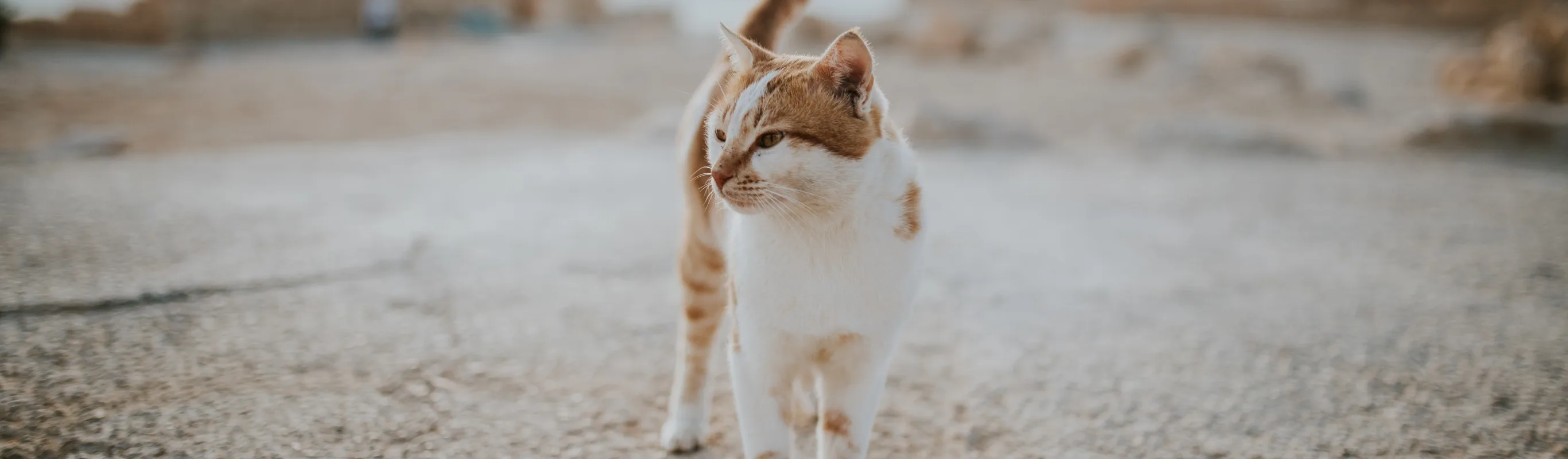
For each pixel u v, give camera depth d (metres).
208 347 3.47
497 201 6.58
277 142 9.57
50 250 4.55
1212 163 9.41
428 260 4.89
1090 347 3.93
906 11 35.53
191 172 7.14
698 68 18.06
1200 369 3.69
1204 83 16.12
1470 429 3.13
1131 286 4.87
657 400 3.30
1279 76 16.38
